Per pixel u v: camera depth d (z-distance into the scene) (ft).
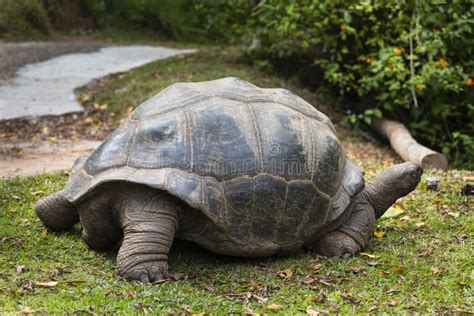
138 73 42.01
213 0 51.13
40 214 17.31
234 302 13.60
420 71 33.24
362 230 16.89
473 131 34.65
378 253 16.72
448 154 33.37
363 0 35.17
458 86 32.24
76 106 37.11
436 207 20.47
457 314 13.11
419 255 16.43
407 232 18.40
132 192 14.67
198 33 66.54
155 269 14.35
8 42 54.19
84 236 16.28
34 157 27.50
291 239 15.66
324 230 16.37
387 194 17.97
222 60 44.06
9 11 57.31
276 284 14.69
